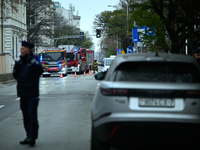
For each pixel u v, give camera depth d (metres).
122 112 6.79
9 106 17.77
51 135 10.43
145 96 6.77
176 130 6.66
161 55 7.54
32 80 9.09
